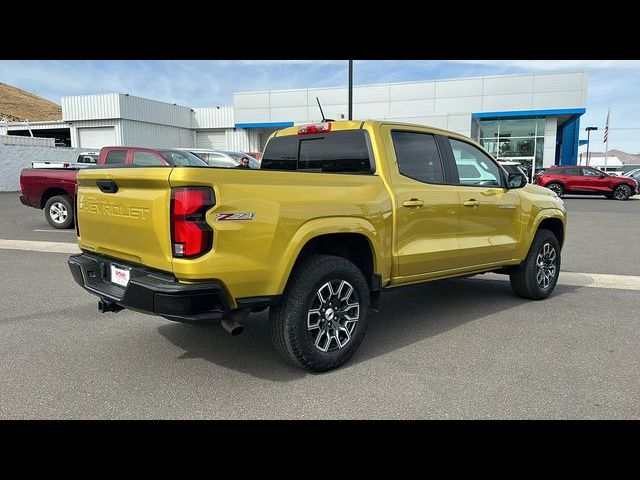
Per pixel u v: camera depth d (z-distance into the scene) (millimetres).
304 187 3652
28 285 6598
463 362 4105
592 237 11438
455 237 4953
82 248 4238
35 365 3996
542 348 4441
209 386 3635
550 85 26875
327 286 3791
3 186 25641
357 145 4508
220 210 3189
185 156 11852
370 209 4051
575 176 23359
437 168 4875
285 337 3658
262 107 32531
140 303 3314
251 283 3387
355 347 4051
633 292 6578
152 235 3316
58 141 42625
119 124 32094
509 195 5566
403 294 6516
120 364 4027
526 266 5961
